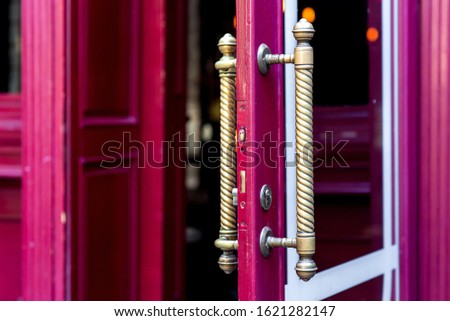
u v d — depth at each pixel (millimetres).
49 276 2197
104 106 2471
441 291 2041
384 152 1933
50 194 2189
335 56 1640
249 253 1214
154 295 2750
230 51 1337
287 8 1390
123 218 2643
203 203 6004
